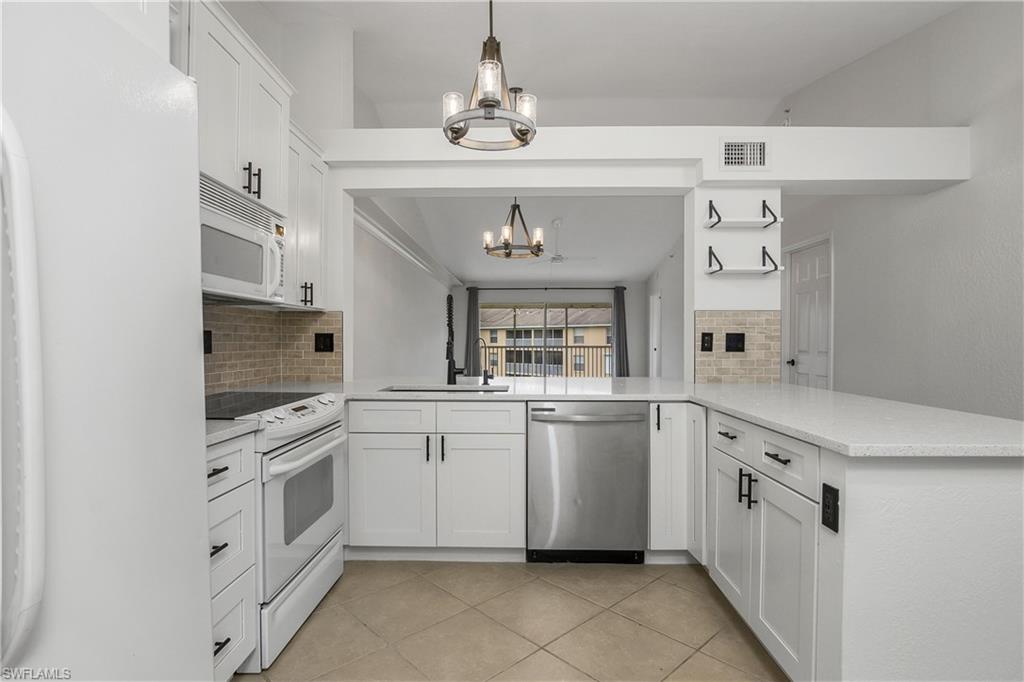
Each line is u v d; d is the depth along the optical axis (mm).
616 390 2473
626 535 2332
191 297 1040
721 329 2730
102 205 802
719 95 3570
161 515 928
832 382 3623
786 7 2566
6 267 625
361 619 1873
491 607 1961
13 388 630
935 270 2750
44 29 702
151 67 935
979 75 2463
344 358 2807
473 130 2744
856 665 1139
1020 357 2287
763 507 1544
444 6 2578
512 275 8906
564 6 2559
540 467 2342
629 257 7617
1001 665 1141
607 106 3701
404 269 5895
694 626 1822
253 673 1557
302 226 2414
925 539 1137
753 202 2715
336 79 2725
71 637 728
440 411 2359
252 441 1527
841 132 2586
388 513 2375
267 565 1568
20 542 633
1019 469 1141
